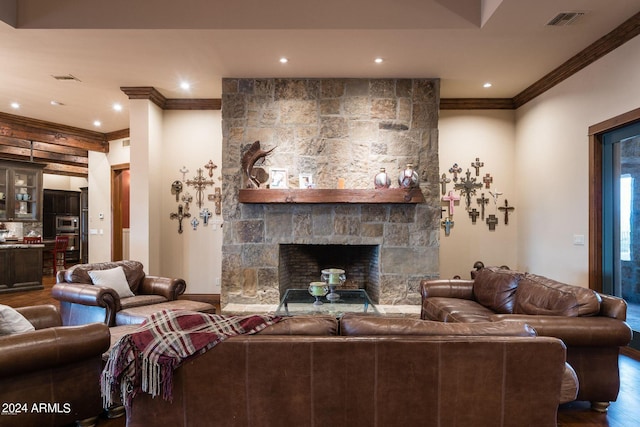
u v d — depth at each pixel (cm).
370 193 459
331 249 559
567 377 185
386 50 404
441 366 179
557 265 458
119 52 407
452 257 560
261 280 490
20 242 757
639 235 358
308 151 486
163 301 395
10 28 353
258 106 486
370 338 179
